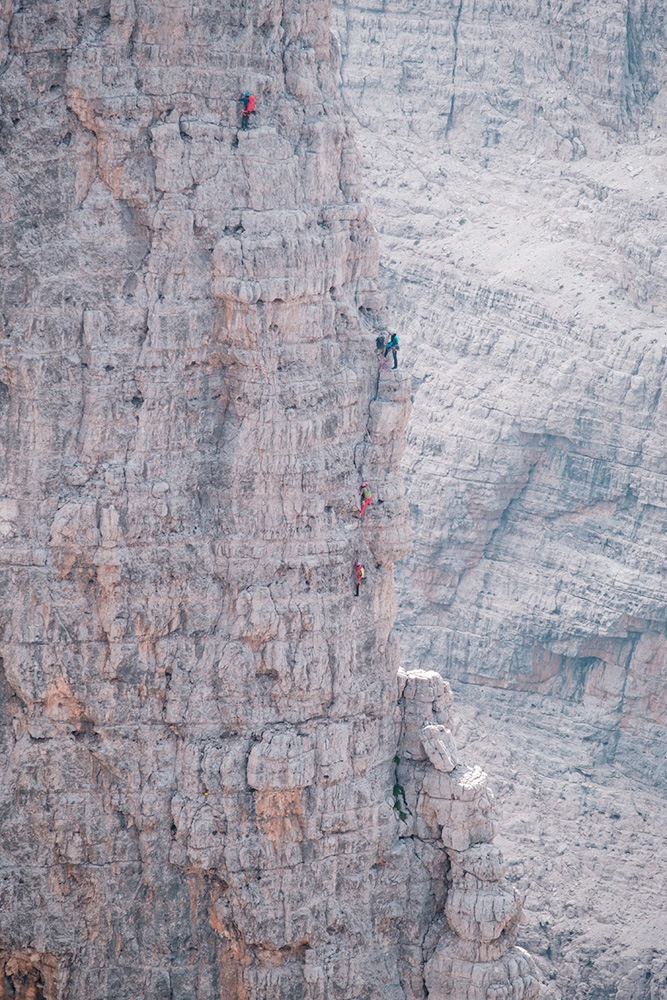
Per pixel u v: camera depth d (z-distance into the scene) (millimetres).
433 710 79562
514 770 139000
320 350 75625
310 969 77750
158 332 73812
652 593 139750
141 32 72188
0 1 71875
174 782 76312
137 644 75125
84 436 74125
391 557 77938
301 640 76188
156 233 73375
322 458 75750
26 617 74875
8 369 73625
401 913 79188
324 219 75312
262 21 73375
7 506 74438
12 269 73188
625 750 141000
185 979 77688
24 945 77062
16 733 76062
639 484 141125
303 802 76812
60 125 72812
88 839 76500
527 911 124625
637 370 140750
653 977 120125
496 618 144500
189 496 75125
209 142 73188
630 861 130500
